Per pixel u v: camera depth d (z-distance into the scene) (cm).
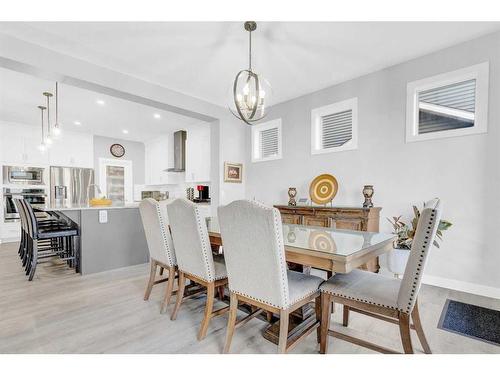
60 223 406
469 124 272
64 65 281
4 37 245
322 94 387
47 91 374
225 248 163
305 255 162
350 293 156
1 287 283
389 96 319
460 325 198
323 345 164
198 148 542
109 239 350
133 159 728
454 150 272
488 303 236
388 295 148
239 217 147
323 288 166
